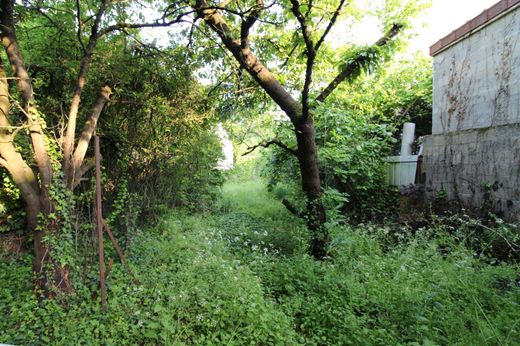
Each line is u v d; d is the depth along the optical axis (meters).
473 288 3.25
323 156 6.06
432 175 6.30
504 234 4.27
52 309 3.32
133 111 6.73
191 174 8.14
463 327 2.71
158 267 4.45
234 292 3.48
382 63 5.24
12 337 3.00
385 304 3.26
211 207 9.03
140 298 3.65
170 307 3.37
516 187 4.48
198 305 3.44
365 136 7.52
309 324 3.29
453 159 5.74
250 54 4.71
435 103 6.95
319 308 3.37
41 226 3.67
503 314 2.83
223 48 6.20
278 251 4.96
